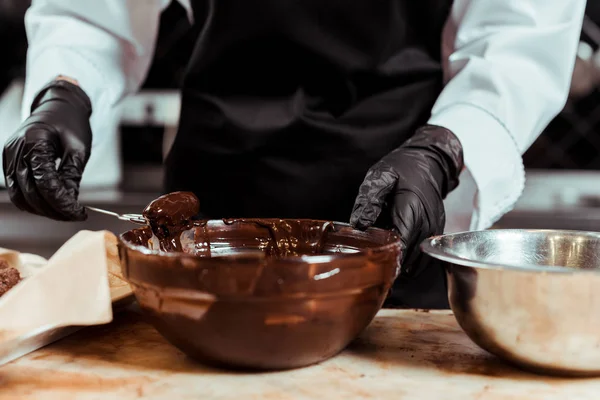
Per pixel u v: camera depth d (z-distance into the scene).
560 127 2.37
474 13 0.99
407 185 0.75
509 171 0.90
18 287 0.67
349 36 0.95
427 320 0.75
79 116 0.97
